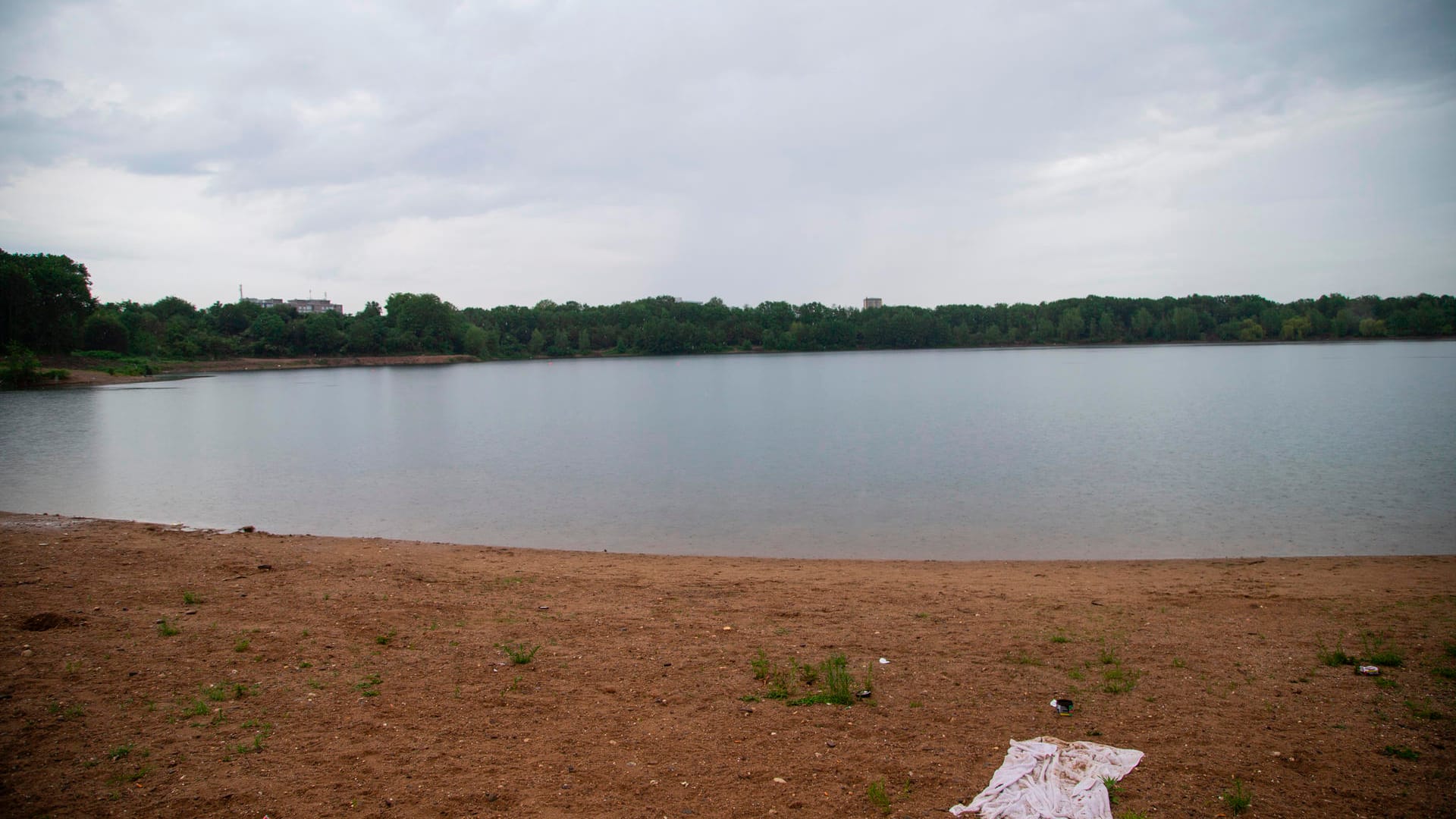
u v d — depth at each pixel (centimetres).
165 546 1352
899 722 650
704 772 563
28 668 729
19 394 7431
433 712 661
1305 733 616
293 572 1165
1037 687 728
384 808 507
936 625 955
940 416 4606
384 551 1409
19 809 492
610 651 836
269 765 560
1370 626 903
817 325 18662
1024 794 518
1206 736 614
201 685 704
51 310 9969
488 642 855
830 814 505
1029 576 1289
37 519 1692
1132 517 1862
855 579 1262
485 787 537
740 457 3041
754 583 1205
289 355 14038
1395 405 4525
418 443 3675
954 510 1994
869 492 2256
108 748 579
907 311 19150
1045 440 3409
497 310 19625
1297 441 3109
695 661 804
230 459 3133
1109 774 544
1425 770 552
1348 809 505
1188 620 962
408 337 15400
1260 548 1551
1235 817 495
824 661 810
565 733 627
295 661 773
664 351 18162
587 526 1852
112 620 880
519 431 4206
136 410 5609
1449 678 721
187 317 15850
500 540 1702
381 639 843
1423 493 2059
